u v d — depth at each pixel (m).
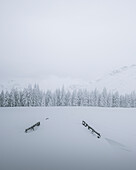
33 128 17.31
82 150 11.28
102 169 8.58
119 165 9.09
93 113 38.50
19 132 16.17
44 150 11.10
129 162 9.51
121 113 39.50
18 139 13.63
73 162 9.32
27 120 24.44
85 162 9.36
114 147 12.17
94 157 10.12
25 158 9.72
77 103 86.44
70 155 10.34
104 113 38.81
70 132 16.73
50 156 10.09
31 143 12.59
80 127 19.70
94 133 16.48
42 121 23.91
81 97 86.94
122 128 19.56
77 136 15.11
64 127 19.48
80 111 43.84
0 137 14.14
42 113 36.12
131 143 13.34
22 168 8.49
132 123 23.48
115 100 86.56
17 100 73.25
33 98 78.12
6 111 40.47
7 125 19.80
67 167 8.70
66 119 26.91
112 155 10.53
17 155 10.15
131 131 17.94
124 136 15.64
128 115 34.91
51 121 24.20
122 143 13.26
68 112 40.19
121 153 10.95
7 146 11.77
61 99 86.12
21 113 35.22
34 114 33.56
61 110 46.59
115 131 17.80
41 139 13.77
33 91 79.00
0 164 8.88
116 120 26.47
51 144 12.45
